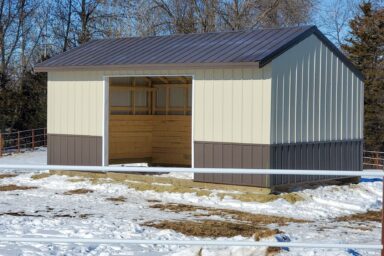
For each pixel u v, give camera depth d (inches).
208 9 1525.6
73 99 734.5
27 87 1466.5
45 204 574.9
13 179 739.4
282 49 619.2
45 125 1456.7
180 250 358.3
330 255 339.6
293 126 642.2
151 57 686.5
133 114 826.2
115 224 461.1
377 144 1464.1
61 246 366.6
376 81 1451.8
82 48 794.2
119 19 1647.4
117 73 697.0
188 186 652.1
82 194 637.9
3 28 1556.3
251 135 621.3
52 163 750.5
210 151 644.1
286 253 339.6
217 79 639.8
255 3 1507.1
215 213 544.1
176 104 831.1
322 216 548.4
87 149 724.0
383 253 241.4
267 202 589.6
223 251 326.3
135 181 685.3
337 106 705.0
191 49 691.4
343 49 1621.6
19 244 370.0
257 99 618.2
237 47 661.3
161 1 1555.1
